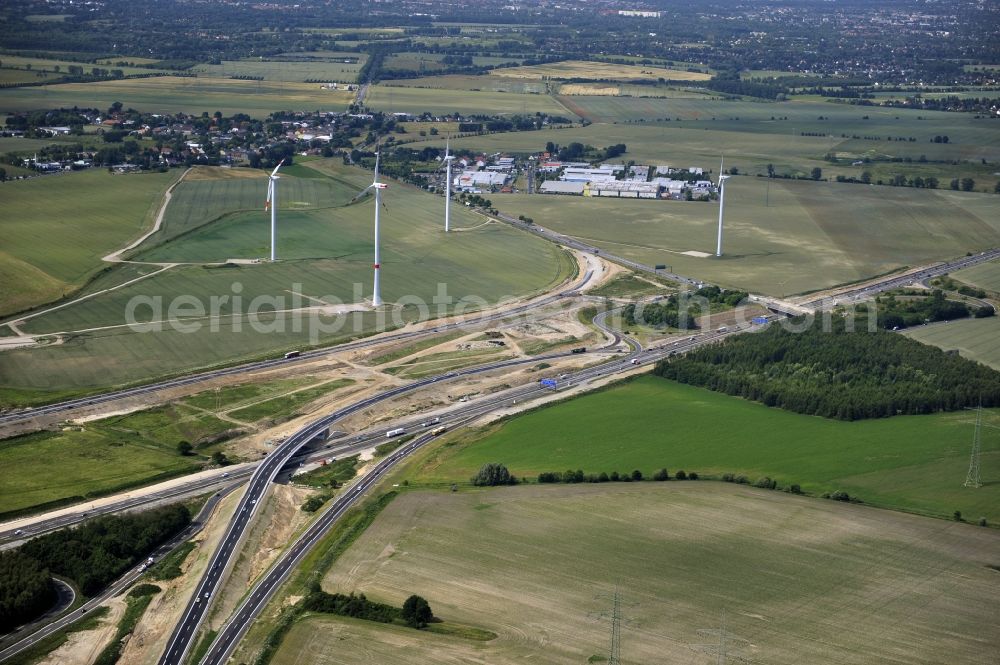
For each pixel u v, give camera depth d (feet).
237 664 652.07
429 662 643.45
